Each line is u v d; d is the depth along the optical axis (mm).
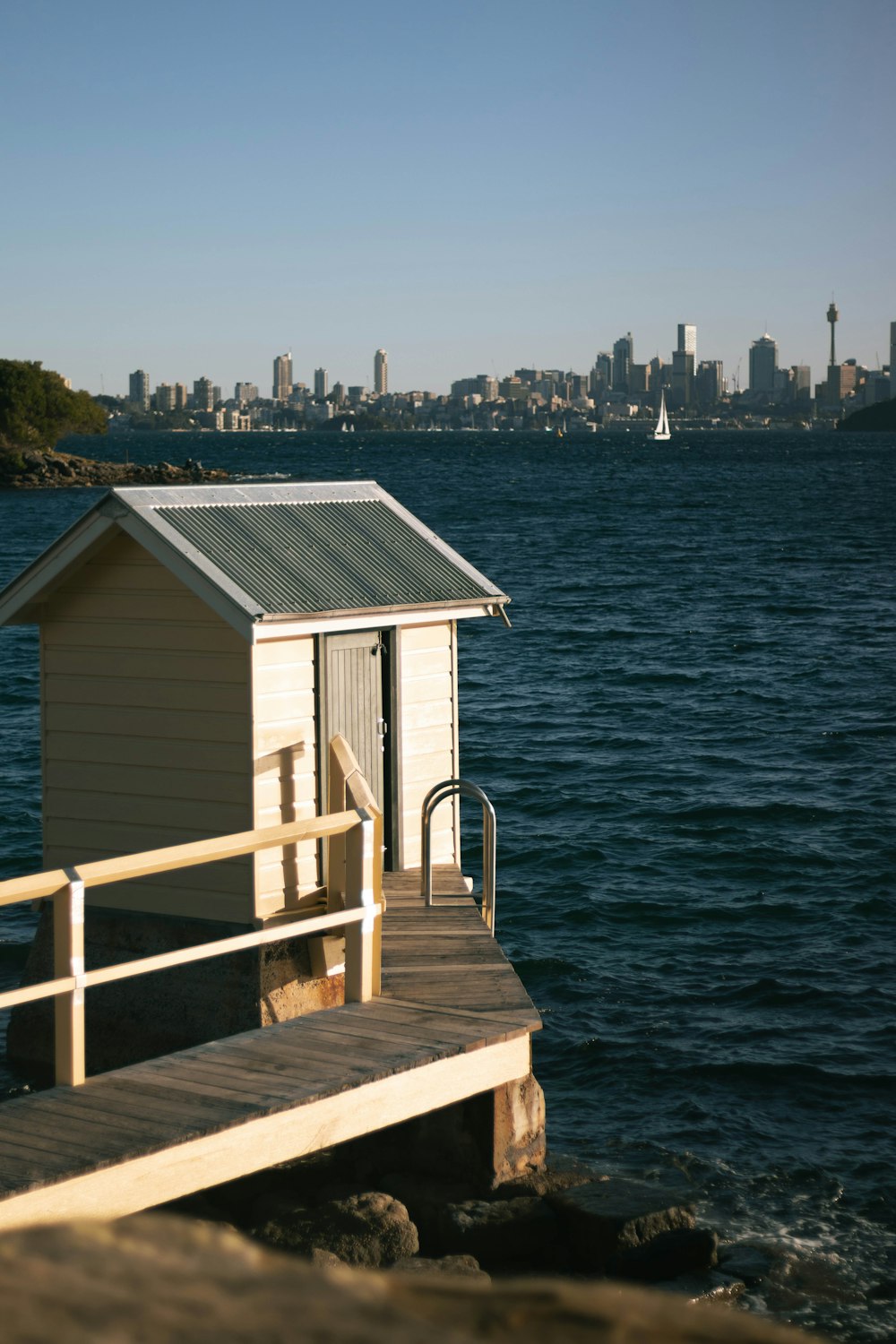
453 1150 9586
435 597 11594
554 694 31734
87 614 11117
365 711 11492
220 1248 1743
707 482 143875
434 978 10273
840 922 16375
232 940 8836
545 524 87688
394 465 197000
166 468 144500
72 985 8180
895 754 25141
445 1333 1628
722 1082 12156
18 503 110938
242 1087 8367
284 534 11516
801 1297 8914
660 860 18906
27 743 27172
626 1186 9414
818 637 40031
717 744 26297
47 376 148375
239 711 10492
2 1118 7918
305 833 9227
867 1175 10570
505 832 20453
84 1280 1638
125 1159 7441
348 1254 8586
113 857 11180
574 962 15055
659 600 49406
